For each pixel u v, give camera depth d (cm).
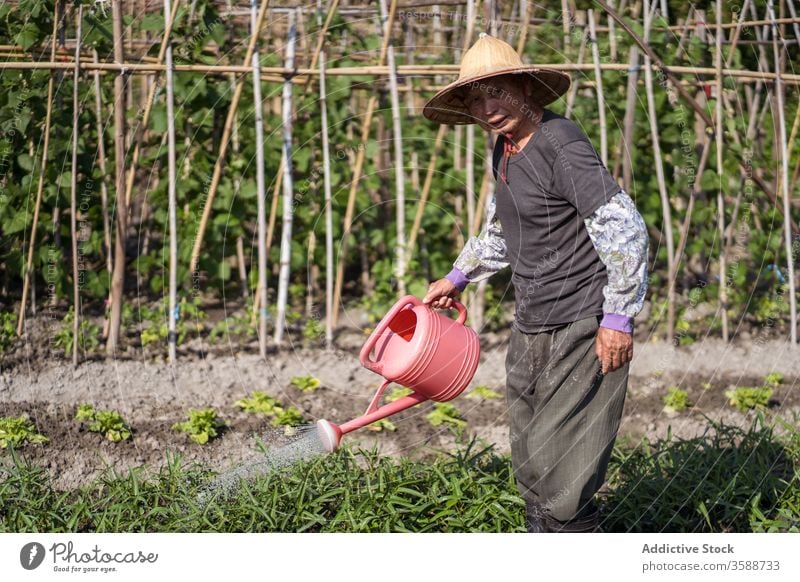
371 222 593
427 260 571
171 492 310
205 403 423
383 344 289
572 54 506
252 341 512
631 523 306
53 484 331
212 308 549
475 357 286
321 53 479
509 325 541
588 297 253
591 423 253
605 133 485
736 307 537
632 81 486
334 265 580
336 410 424
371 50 495
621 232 237
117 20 455
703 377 464
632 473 326
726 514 306
